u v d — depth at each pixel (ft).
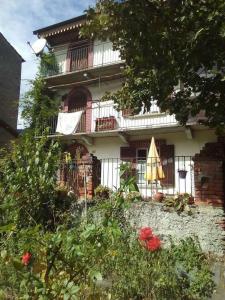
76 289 8.25
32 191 16.38
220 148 39.11
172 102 27.27
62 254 8.75
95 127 53.98
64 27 59.98
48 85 60.59
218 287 16.43
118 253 13.46
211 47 20.54
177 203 27.20
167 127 45.42
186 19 21.04
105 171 44.83
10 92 74.79
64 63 60.90
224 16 18.66
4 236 11.91
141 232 14.90
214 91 24.82
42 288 8.46
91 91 57.36
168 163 47.09
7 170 17.30
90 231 8.83
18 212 14.98
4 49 73.61
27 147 17.62
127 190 10.19
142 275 13.42
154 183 41.34
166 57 22.81
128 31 23.04
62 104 59.88
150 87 26.17
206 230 25.82
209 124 27.14
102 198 24.30
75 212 22.26
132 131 48.88
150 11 22.13
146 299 13.25
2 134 64.13
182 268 14.11
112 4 22.72
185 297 13.60
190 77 24.39
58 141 18.49
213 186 28.99
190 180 39.96
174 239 23.88
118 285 12.94
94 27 24.22
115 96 29.66
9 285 10.57
